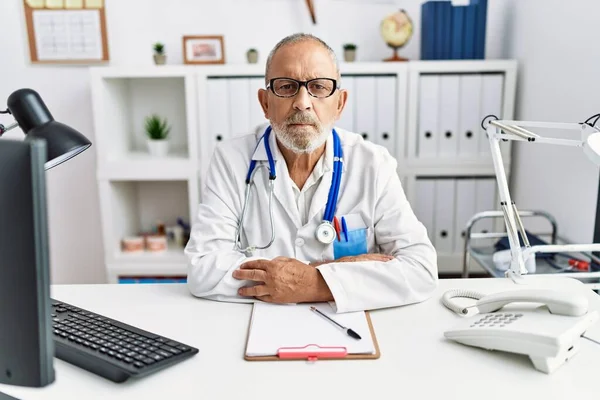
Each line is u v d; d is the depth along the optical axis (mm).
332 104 1326
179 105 2684
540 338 836
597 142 1048
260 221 1415
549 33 2152
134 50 2596
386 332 999
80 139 917
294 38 1318
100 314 1090
